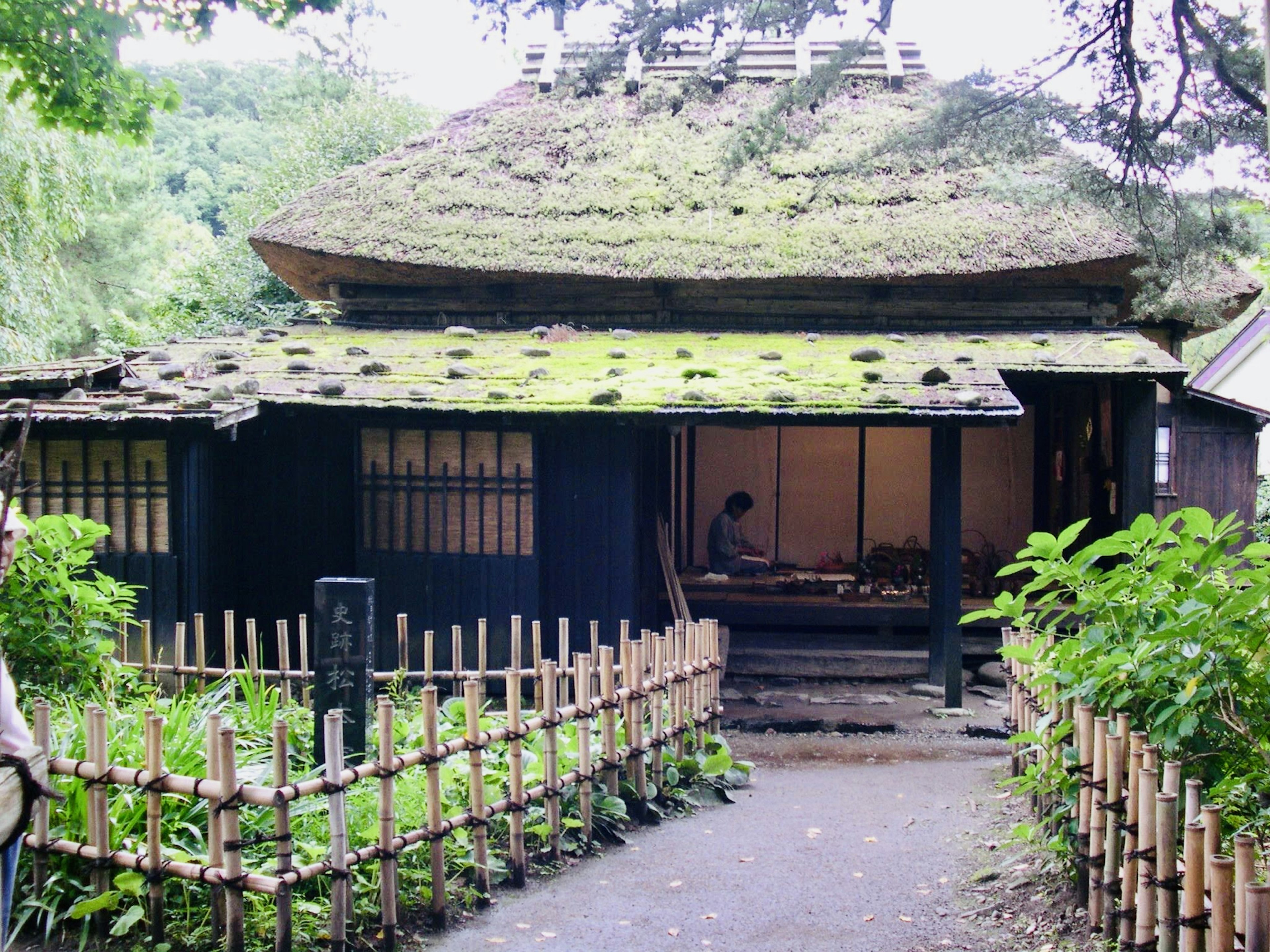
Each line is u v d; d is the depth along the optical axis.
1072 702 4.14
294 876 3.42
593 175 11.05
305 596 8.37
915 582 10.59
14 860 2.35
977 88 6.88
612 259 9.95
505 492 7.88
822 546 11.66
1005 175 7.76
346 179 11.10
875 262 9.73
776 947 3.83
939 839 5.18
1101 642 3.68
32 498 7.50
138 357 8.91
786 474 11.67
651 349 9.16
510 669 4.36
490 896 4.17
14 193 12.77
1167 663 3.39
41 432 7.45
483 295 10.51
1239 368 18.75
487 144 11.50
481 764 4.15
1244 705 3.45
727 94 12.16
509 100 12.43
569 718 4.75
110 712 4.55
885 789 6.26
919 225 10.02
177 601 7.36
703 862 4.77
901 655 9.36
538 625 5.66
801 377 7.94
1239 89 6.15
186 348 9.23
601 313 10.38
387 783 3.69
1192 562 3.58
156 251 24.75
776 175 10.88
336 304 10.74
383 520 8.05
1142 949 3.13
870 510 11.59
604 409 7.25
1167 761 3.38
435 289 10.58
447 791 4.50
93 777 3.58
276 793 3.40
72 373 7.45
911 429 11.54
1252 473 9.73
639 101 12.07
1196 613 3.31
